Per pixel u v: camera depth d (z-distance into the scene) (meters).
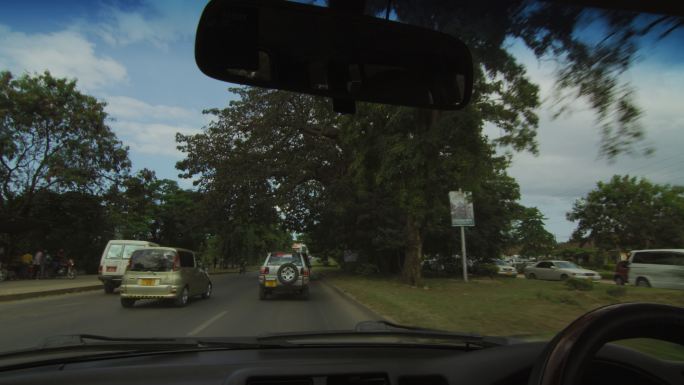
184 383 2.88
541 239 61.22
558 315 10.54
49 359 3.27
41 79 28.91
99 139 30.59
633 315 1.54
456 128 14.28
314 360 3.29
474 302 13.19
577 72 2.78
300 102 25.31
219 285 23.88
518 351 2.66
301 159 27.33
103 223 32.84
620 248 38.03
